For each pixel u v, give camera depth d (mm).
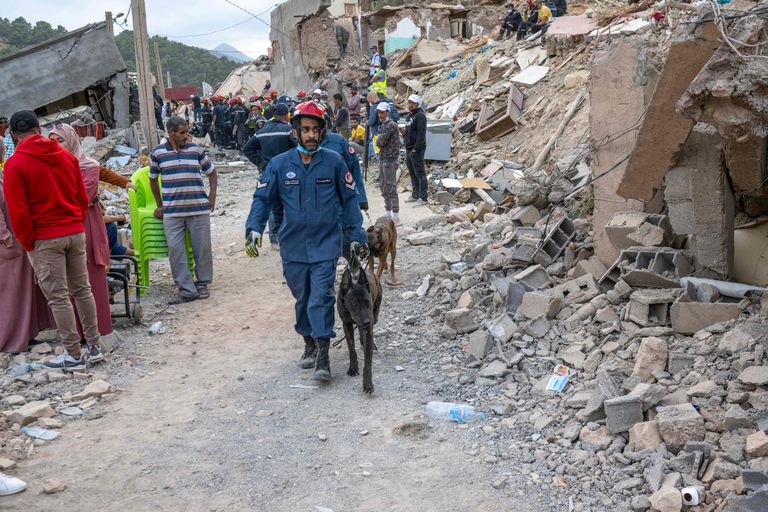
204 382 5629
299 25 31750
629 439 4195
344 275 5340
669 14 12625
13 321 6074
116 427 4852
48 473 4238
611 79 6367
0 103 21578
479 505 3826
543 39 16891
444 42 26984
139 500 3953
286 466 4285
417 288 7727
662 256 5750
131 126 22141
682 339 5078
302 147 5242
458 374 5523
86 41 22219
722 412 4066
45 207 5395
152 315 7367
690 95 4211
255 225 5270
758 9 4266
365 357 5285
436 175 13070
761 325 4656
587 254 6879
